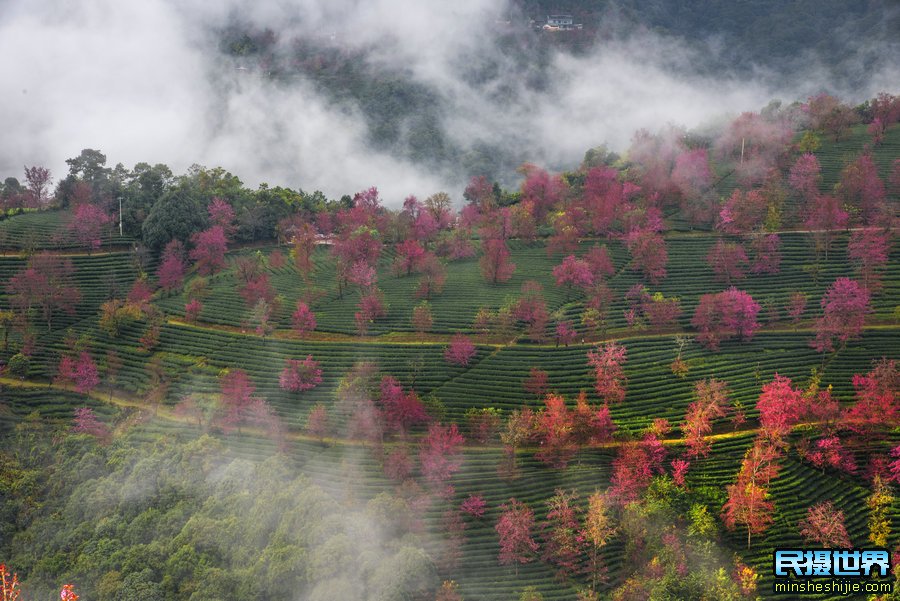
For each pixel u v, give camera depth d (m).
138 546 103.81
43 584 103.81
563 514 106.06
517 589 101.69
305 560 91.56
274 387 140.88
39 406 137.38
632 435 125.25
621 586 98.75
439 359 146.75
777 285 169.50
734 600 91.50
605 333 155.25
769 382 138.12
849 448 122.25
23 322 154.62
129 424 131.25
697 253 185.00
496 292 171.12
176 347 152.62
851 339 147.38
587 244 191.75
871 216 187.50
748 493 108.19
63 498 116.75
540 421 124.56
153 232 185.00
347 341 153.50
